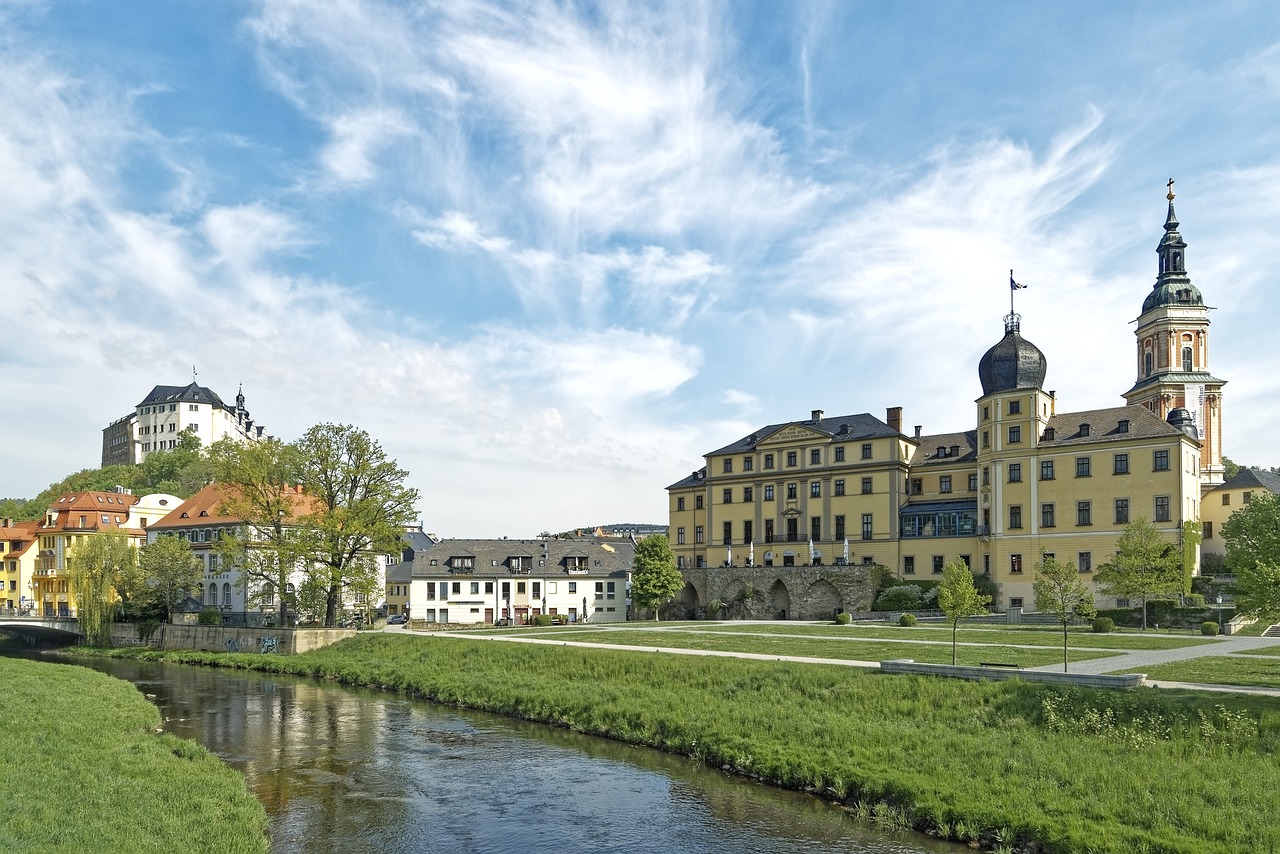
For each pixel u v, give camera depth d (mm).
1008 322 92312
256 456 77875
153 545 92438
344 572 77375
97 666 74812
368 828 28188
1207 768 26625
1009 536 88188
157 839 23422
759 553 106625
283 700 53938
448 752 38750
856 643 56031
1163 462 80188
